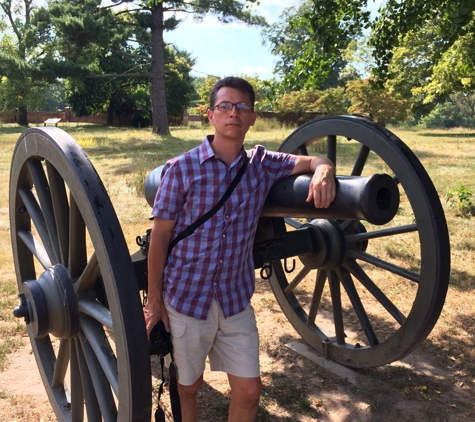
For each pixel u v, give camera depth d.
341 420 2.95
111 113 41.09
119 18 25.91
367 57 32.72
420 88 24.42
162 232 2.09
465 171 12.02
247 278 2.23
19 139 2.49
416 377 3.35
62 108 92.56
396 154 2.70
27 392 3.19
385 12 5.02
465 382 3.30
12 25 36.81
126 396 1.87
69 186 2.01
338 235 3.06
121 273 1.83
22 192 2.69
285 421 2.93
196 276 2.11
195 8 23.80
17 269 2.98
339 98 30.27
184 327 2.14
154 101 25.67
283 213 2.28
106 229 1.85
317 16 5.10
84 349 2.26
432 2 4.76
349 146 18.66
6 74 23.52
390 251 5.86
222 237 2.08
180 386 2.34
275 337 3.92
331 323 4.20
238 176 2.09
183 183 2.05
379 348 3.07
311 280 5.11
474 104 70.50
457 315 4.22
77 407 2.45
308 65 5.27
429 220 2.61
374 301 4.59
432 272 2.65
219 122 2.06
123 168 12.47
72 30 21.25
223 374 3.41
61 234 2.35
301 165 2.24
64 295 2.23
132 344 1.81
